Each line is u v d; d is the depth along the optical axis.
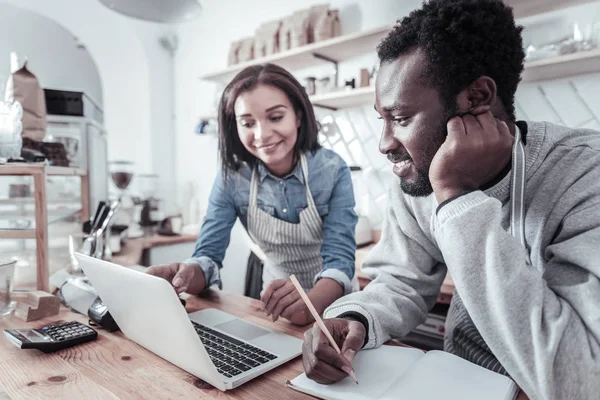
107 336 0.84
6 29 3.01
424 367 0.68
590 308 0.56
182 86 3.66
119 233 2.08
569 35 1.78
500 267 0.59
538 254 0.69
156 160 3.65
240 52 2.81
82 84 3.34
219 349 0.76
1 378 0.66
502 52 0.61
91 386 0.63
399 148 0.68
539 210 0.67
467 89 0.61
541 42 1.93
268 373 0.68
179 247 2.71
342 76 2.59
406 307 0.86
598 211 0.59
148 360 0.72
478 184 0.65
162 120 3.68
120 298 0.71
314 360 0.63
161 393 0.61
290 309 0.91
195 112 3.55
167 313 0.60
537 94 1.96
